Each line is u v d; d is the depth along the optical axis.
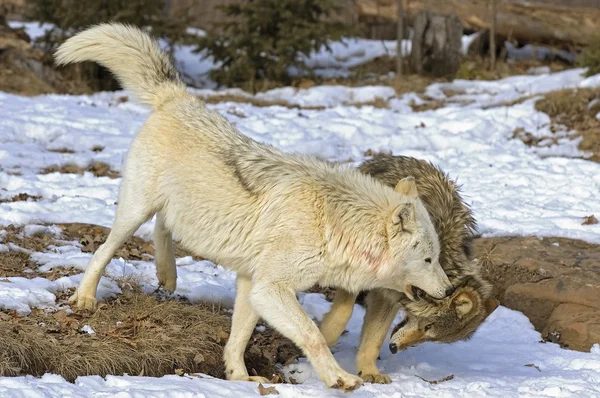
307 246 8.75
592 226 15.01
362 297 12.09
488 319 12.46
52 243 12.81
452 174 18.36
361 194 8.93
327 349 8.54
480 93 26.89
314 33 27.38
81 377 8.48
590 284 12.47
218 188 9.27
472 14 31.67
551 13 31.45
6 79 25.16
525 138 21.39
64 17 26.55
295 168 9.14
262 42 27.27
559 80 26.58
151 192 9.74
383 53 32.47
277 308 8.63
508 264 13.41
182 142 9.67
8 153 17.33
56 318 9.74
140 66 10.21
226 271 13.09
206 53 28.47
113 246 10.11
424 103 25.78
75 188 15.64
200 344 9.87
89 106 22.98
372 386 9.31
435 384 9.70
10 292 10.19
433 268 9.01
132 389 8.12
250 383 9.02
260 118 22.33
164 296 11.33
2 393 7.42
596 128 21.38
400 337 9.69
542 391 9.41
